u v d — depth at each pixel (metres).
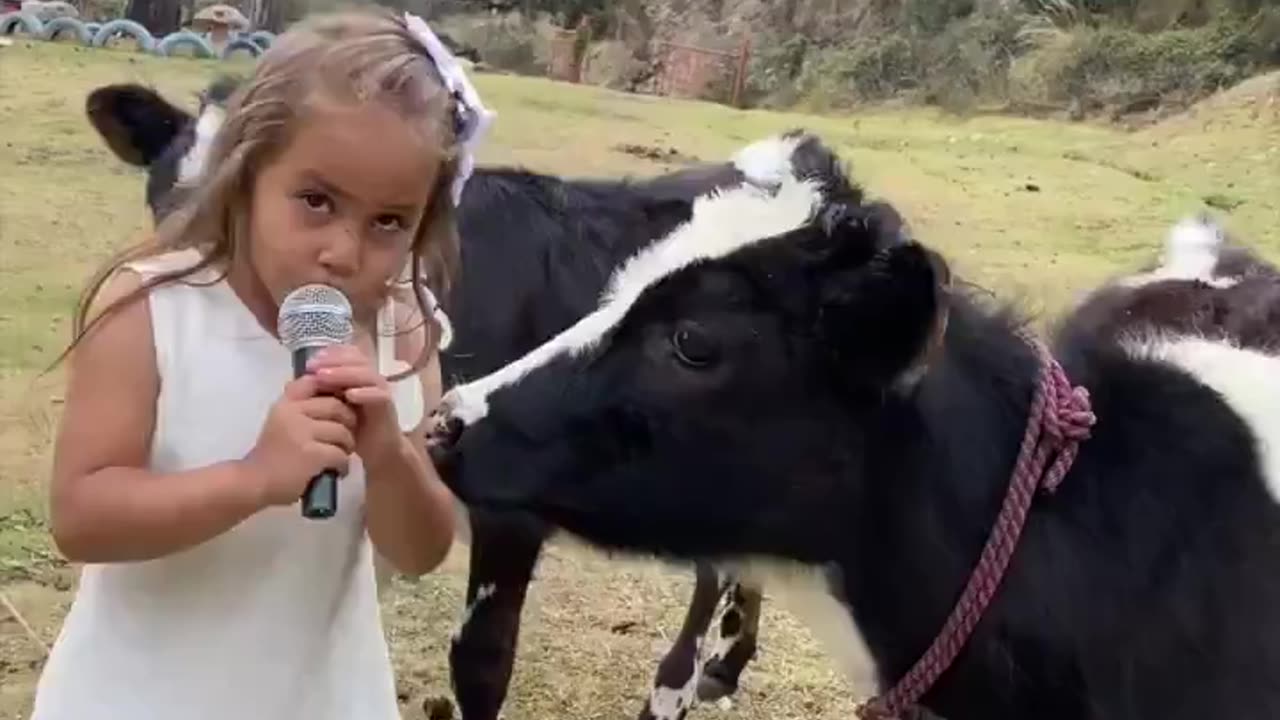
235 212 2.42
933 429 3.06
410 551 2.59
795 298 2.97
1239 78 20.34
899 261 2.82
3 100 14.80
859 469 3.05
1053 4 23.55
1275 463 3.19
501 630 4.44
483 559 4.35
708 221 3.09
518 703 5.14
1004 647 3.06
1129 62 21.17
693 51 27.09
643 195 4.49
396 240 2.42
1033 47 22.98
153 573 2.58
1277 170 15.27
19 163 12.30
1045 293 9.17
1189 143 16.86
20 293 9.02
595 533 3.23
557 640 5.56
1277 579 3.12
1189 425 3.20
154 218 4.16
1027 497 3.06
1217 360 3.29
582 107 17.92
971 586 3.05
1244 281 3.61
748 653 5.11
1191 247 3.77
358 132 2.30
